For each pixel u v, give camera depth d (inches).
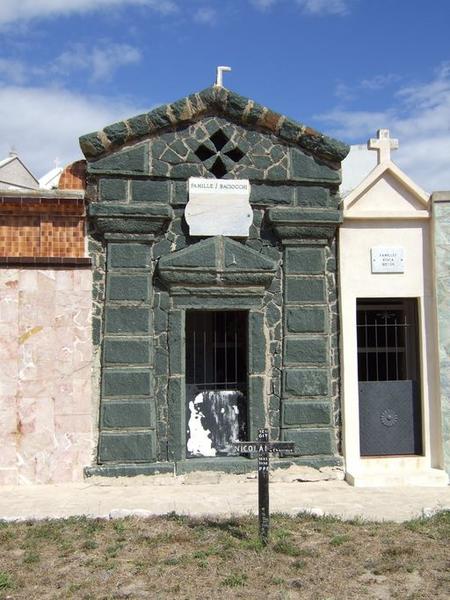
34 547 290.0
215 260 417.7
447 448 428.8
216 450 428.5
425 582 256.4
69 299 411.8
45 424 404.5
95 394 410.0
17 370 405.4
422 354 437.4
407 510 353.7
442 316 434.9
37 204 411.2
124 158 417.7
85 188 419.5
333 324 434.3
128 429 405.7
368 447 436.5
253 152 430.9
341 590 247.6
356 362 430.0
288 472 415.8
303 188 434.6
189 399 430.0
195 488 398.0
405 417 440.8
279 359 426.0
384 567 266.8
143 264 415.8
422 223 442.9
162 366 415.5
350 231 438.0
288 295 427.5
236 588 247.8
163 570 264.1
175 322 415.5
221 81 439.5
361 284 435.5
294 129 430.9
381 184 442.0
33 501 368.2
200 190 423.5
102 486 399.2
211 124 428.1
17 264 409.4
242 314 439.8
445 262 437.1
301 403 421.4
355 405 427.2
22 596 241.9
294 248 430.6
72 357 409.1
